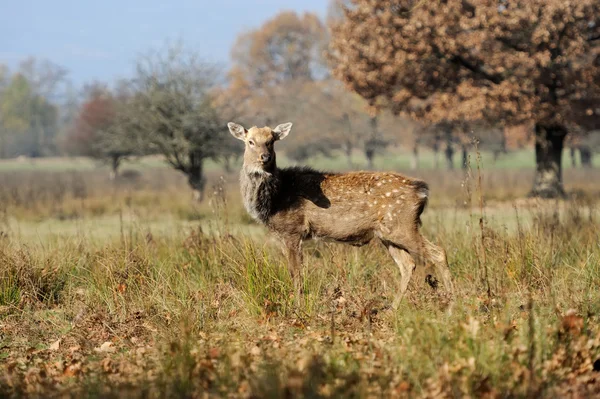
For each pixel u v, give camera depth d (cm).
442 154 19138
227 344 1445
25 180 10088
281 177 2020
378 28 5619
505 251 1970
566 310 1627
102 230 3775
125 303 1872
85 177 11250
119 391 1220
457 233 2416
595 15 5369
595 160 16375
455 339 1287
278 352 1403
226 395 1187
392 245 1977
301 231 2016
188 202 5612
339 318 1698
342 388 1177
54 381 1354
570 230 2517
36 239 3130
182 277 2022
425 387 1179
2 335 1736
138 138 6031
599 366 1298
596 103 5703
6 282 2052
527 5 5250
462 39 5419
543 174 6034
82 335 1684
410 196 1936
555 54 5622
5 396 1270
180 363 1300
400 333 1468
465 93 5578
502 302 1680
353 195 1970
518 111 5603
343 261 2048
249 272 1872
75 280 2189
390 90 6078
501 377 1198
